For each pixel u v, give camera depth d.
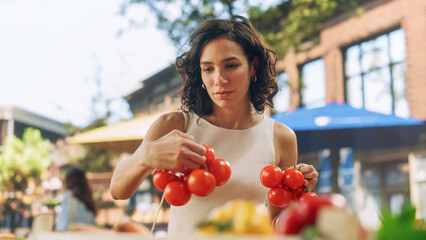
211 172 1.09
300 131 5.13
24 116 21.62
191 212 1.37
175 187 1.05
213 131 1.46
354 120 4.86
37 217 0.93
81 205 3.76
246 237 0.55
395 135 5.25
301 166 1.29
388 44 8.57
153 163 1.06
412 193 7.77
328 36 9.67
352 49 9.30
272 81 1.49
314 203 0.64
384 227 0.65
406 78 8.13
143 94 16.31
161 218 4.89
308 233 0.56
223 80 1.26
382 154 8.36
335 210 0.58
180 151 1.03
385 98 8.52
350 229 0.56
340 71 9.43
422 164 7.65
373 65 8.81
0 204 15.96
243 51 1.30
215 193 1.38
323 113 5.12
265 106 1.56
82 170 3.90
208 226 0.64
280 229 0.65
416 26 8.02
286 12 9.23
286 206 1.37
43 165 17.64
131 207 8.02
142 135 5.24
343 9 9.15
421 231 0.63
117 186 1.16
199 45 1.29
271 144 1.50
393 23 8.41
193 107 1.49
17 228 15.84
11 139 17.67
